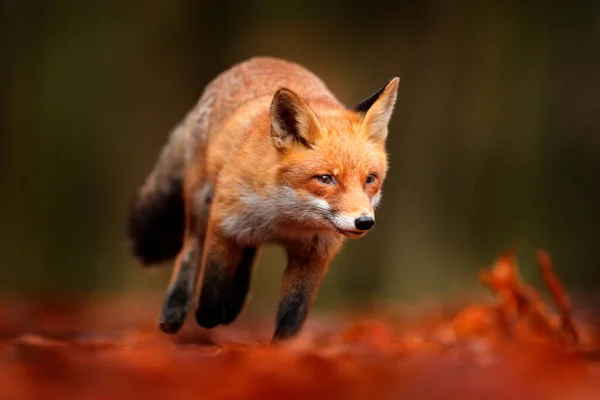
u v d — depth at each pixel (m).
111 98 23.84
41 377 4.71
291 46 24.72
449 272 22.39
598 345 8.25
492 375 5.00
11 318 13.60
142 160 23.92
